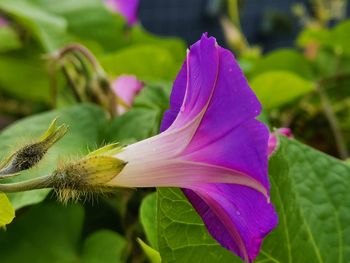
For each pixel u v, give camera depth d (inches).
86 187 5.7
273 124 13.1
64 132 5.9
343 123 14.0
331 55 15.8
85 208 9.1
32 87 13.3
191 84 5.4
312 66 15.4
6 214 6.2
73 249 8.3
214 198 5.3
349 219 6.9
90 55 10.3
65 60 10.6
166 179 5.6
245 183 4.8
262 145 4.5
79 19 13.9
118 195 8.9
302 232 6.8
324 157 7.2
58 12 13.8
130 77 10.5
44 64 12.9
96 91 10.0
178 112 5.7
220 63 4.8
